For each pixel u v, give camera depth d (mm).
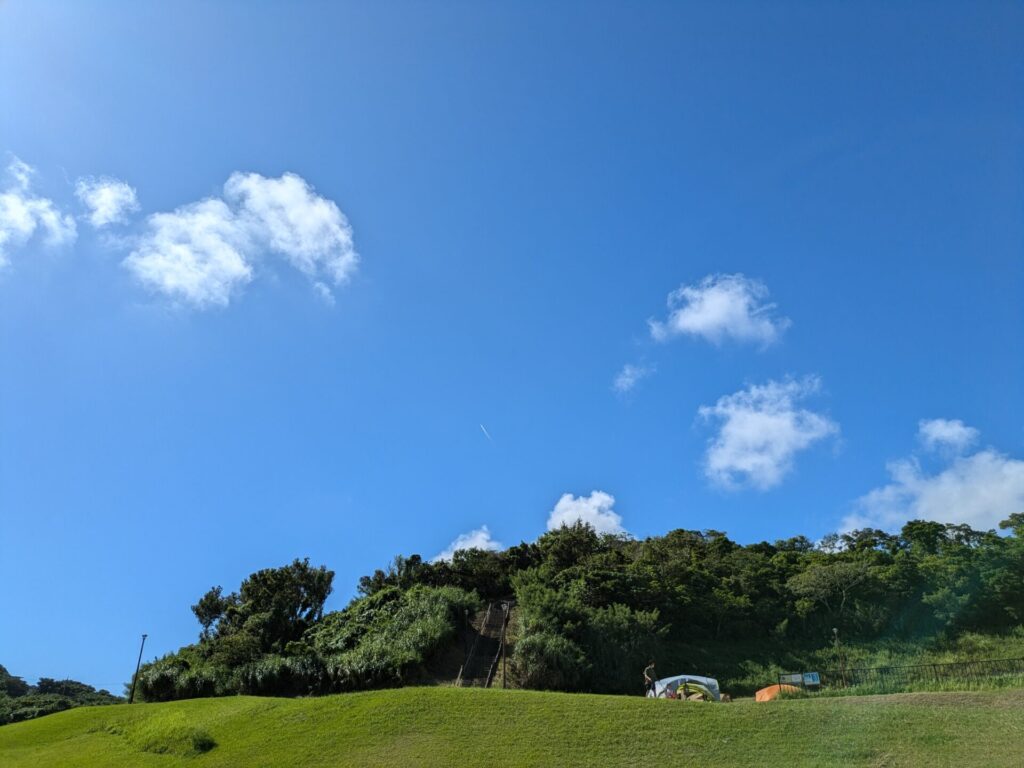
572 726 24594
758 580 52656
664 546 64062
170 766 26047
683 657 44344
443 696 29047
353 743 25156
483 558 60750
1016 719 21141
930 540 62656
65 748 32219
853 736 21234
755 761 20344
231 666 44375
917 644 44875
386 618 46062
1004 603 45844
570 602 42781
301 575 56562
